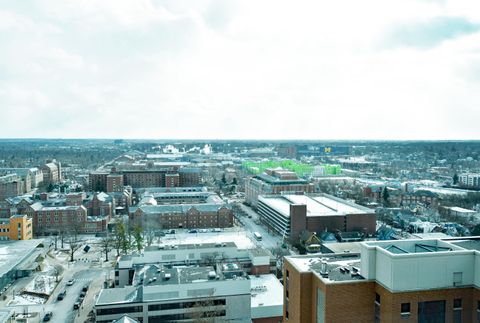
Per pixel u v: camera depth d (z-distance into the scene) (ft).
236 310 424.87
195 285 420.77
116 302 406.82
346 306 188.85
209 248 571.28
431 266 181.16
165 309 412.77
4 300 511.81
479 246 215.10
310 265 218.18
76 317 467.11
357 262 221.25
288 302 225.35
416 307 180.34
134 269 529.04
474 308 183.42
